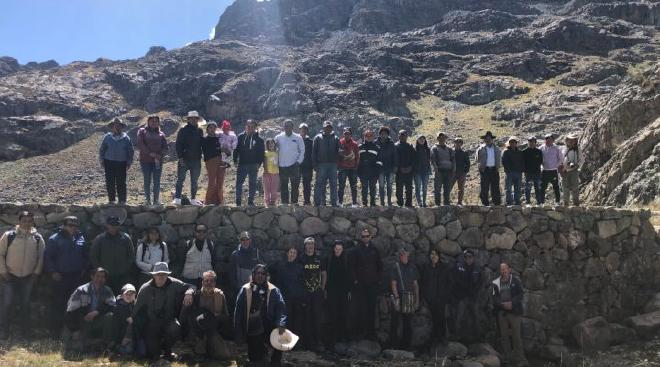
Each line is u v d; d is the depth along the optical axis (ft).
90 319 29.22
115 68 236.02
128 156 38.04
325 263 34.09
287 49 265.54
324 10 349.61
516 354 33.99
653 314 37.45
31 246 31.45
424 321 36.24
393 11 332.39
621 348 34.91
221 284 35.04
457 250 37.83
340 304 34.12
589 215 40.34
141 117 193.26
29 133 173.47
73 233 32.22
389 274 35.40
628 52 218.38
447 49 244.83
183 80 205.67
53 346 28.71
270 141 40.65
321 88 187.32
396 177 41.81
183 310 29.43
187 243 34.24
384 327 36.50
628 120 87.20
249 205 38.22
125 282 32.37
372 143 41.34
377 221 37.45
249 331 28.73
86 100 204.85
